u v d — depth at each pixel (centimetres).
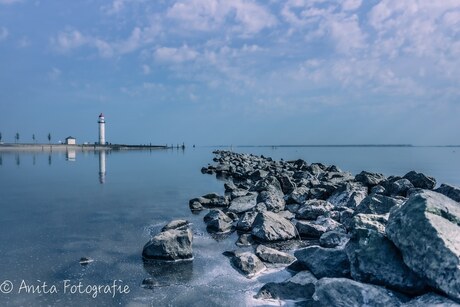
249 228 1378
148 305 759
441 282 649
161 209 1792
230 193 2081
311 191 1992
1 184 2786
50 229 1370
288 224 1295
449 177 3469
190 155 8869
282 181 2259
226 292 822
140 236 1279
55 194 2273
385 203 1309
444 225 717
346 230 1284
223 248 1157
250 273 930
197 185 2845
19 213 1669
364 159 7825
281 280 892
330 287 719
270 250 1052
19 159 6184
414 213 752
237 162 5197
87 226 1422
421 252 694
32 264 990
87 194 2286
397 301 691
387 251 767
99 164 5125
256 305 760
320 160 7394
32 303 761
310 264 882
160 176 3575
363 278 762
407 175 2175
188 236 1060
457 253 653
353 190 1822
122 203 1955
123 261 1020
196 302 772
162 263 1006
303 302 771
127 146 12775
